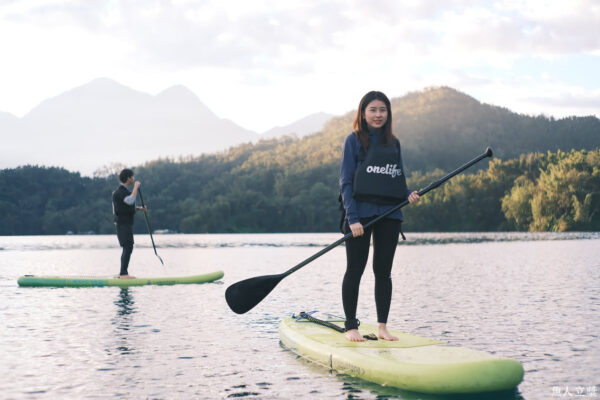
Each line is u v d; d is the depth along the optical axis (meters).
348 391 3.57
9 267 17.05
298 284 10.88
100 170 184.50
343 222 4.53
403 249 28.30
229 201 133.75
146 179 174.50
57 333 5.70
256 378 3.92
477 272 13.56
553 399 3.40
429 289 9.78
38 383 3.83
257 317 6.78
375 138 4.43
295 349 4.72
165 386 3.74
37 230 135.62
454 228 102.25
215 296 8.87
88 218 133.88
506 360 3.55
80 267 16.89
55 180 151.38
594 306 7.55
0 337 5.49
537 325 6.06
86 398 3.48
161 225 134.50
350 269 4.45
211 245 41.53
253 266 16.80
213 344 5.13
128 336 5.54
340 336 4.61
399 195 4.35
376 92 4.41
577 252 23.55
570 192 79.94
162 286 10.41
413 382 3.51
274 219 132.38
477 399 3.40
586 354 4.64
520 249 27.20
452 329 5.83
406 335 4.58
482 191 103.00
